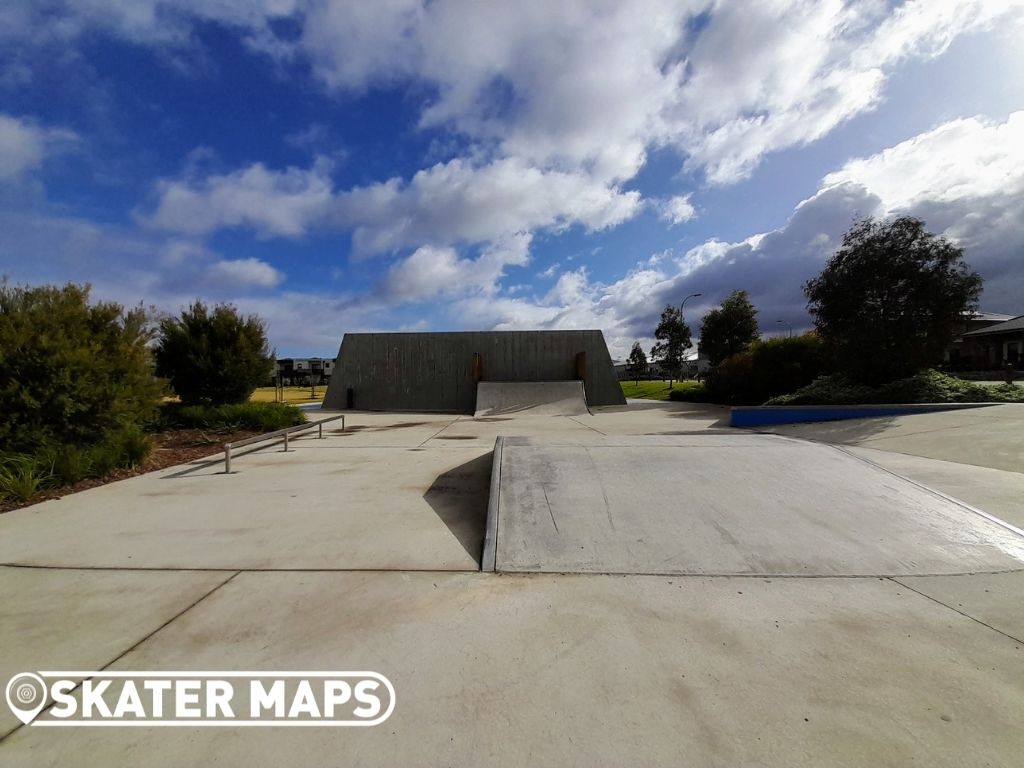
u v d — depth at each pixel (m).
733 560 3.21
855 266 11.02
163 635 2.39
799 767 1.54
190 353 11.47
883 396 10.91
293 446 8.55
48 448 5.77
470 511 4.48
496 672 2.07
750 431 9.83
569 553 3.35
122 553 3.49
